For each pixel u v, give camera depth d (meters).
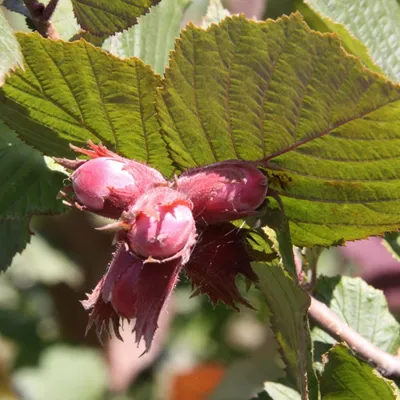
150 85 0.32
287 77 0.29
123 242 0.28
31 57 0.31
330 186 0.31
